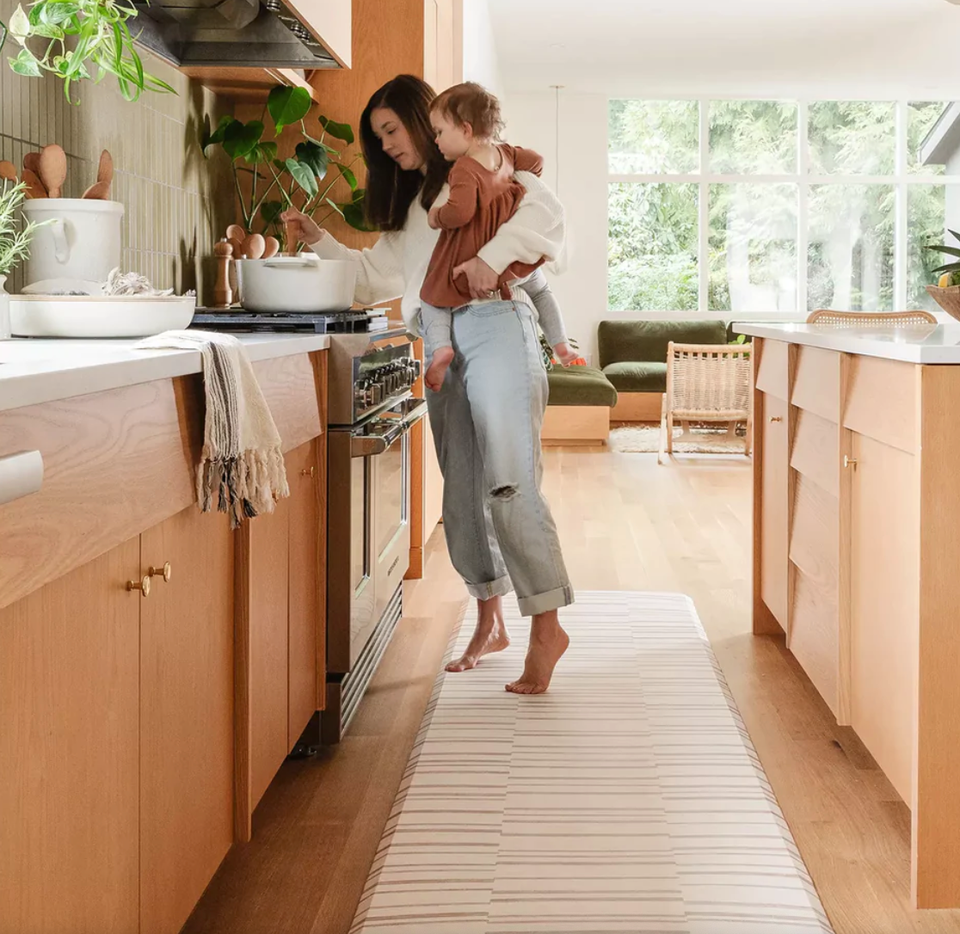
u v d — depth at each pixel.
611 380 9.93
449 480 2.84
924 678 1.67
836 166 10.88
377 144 2.61
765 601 3.18
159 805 1.36
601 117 10.73
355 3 3.79
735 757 2.27
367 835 1.98
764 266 10.97
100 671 1.16
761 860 1.83
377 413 2.58
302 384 2.10
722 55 8.97
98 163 2.57
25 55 1.72
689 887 1.74
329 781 2.21
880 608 1.98
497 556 2.89
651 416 9.95
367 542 2.59
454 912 1.67
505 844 1.89
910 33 8.23
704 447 7.90
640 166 10.91
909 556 1.80
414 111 2.52
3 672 0.93
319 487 2.29
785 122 10.85
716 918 1.65
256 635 1.79
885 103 10.81
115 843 1.21
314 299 2.42
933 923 1.67
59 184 2.11
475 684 2.75
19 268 2.13
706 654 2.99
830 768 2.27
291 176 3.81
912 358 1.66
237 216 3.81
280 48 2.90
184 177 3.24
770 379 3.03
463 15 5.27
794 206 10.91
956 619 1.66
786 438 2.78
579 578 3.97
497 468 2.54
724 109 10.83
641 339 10.62
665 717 2.50
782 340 2.74
